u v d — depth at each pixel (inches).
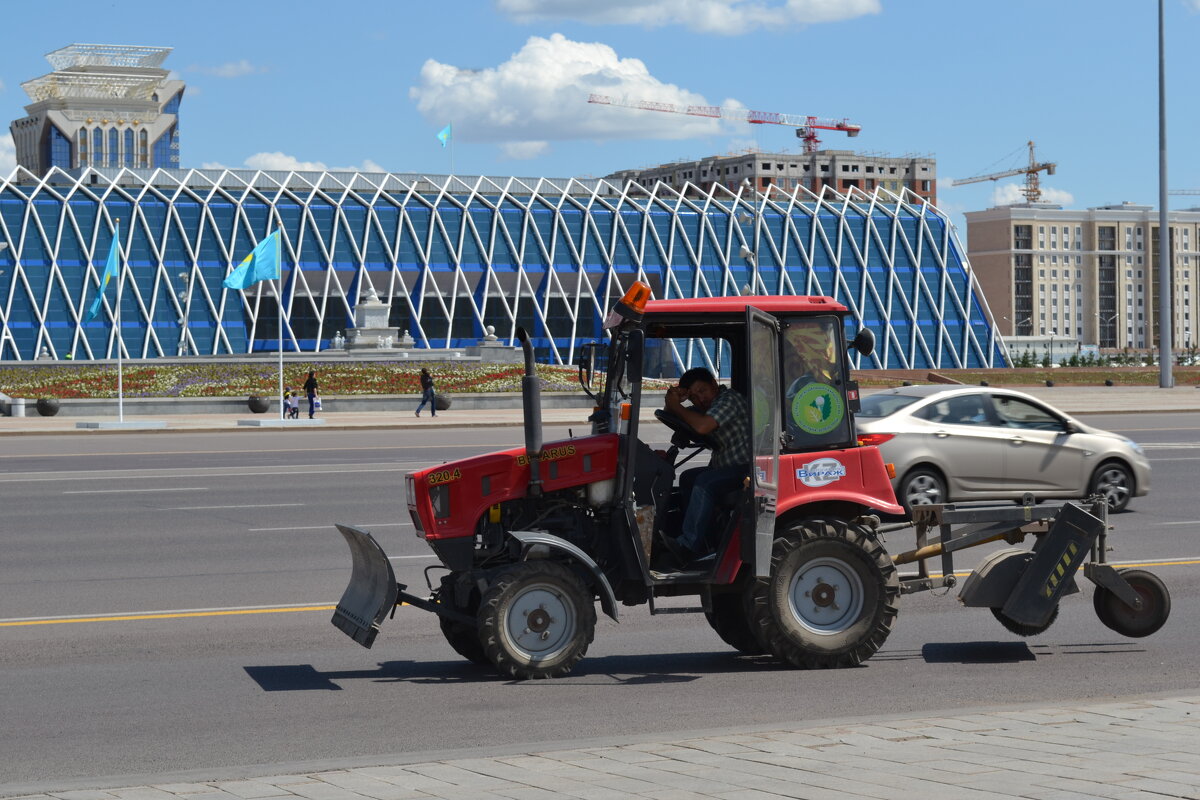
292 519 698.8
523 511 358.9
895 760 236.5
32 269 3641.7
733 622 382.3
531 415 351.3
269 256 1907.0
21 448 1300.4
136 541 619.5
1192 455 1077.1
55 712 311.4
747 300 369.1
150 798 220.2
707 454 380.5
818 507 372.8
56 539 626.8
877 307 4370.1
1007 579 381.4
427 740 283.7
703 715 306.0
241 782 230.1
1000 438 694.5
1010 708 290.5
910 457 673.6
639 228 4286.4
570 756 247.1
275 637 406.6
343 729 294.5
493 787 223.0
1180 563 539.5
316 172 4284.0
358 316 2731.3
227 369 2342.5
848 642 358.9
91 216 3740.2
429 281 4055.1
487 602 343.9
